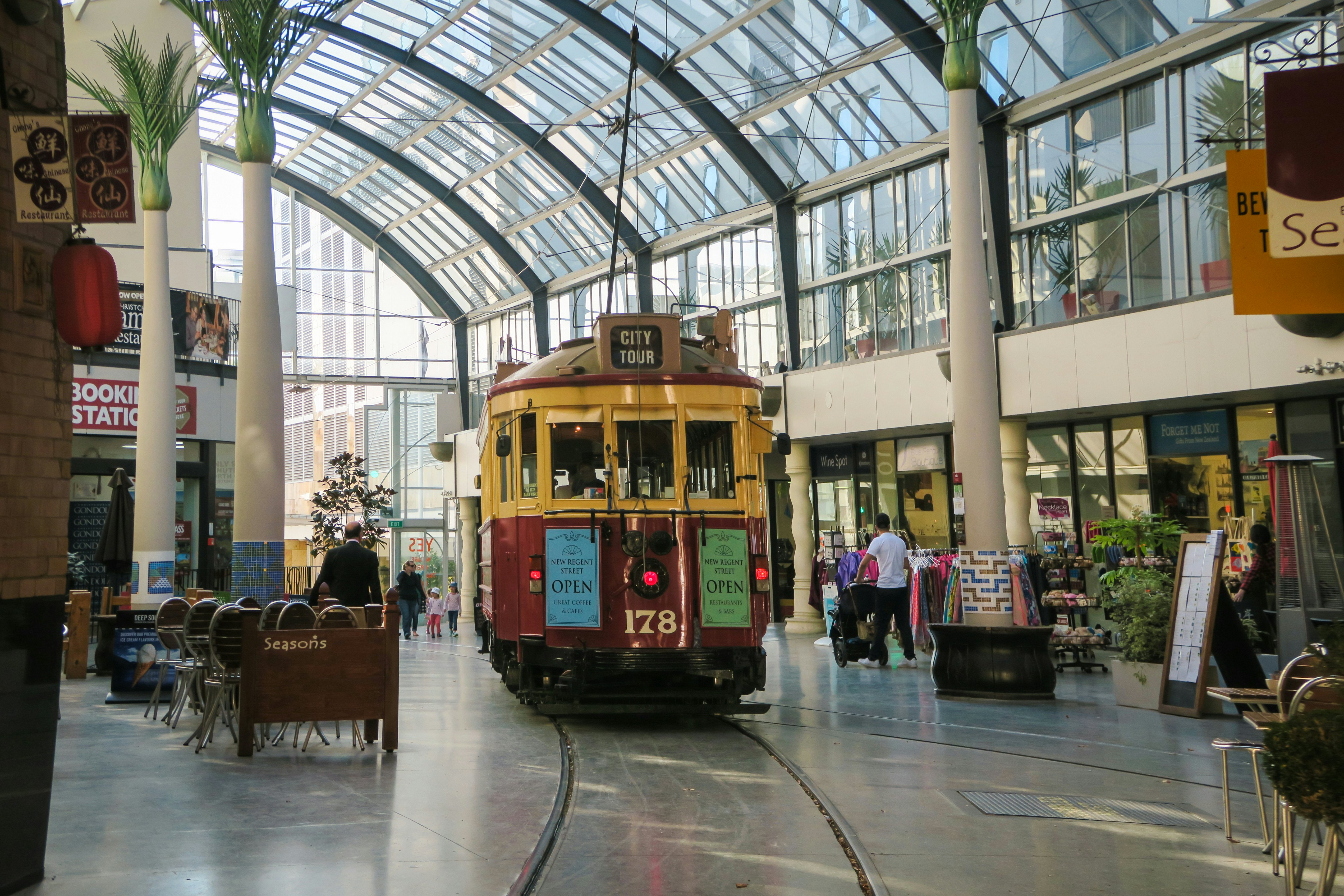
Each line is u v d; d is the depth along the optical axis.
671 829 5.91
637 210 23.78
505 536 10.16
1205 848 5.61
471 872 5.00
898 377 19.05
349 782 7.07
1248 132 14.95
